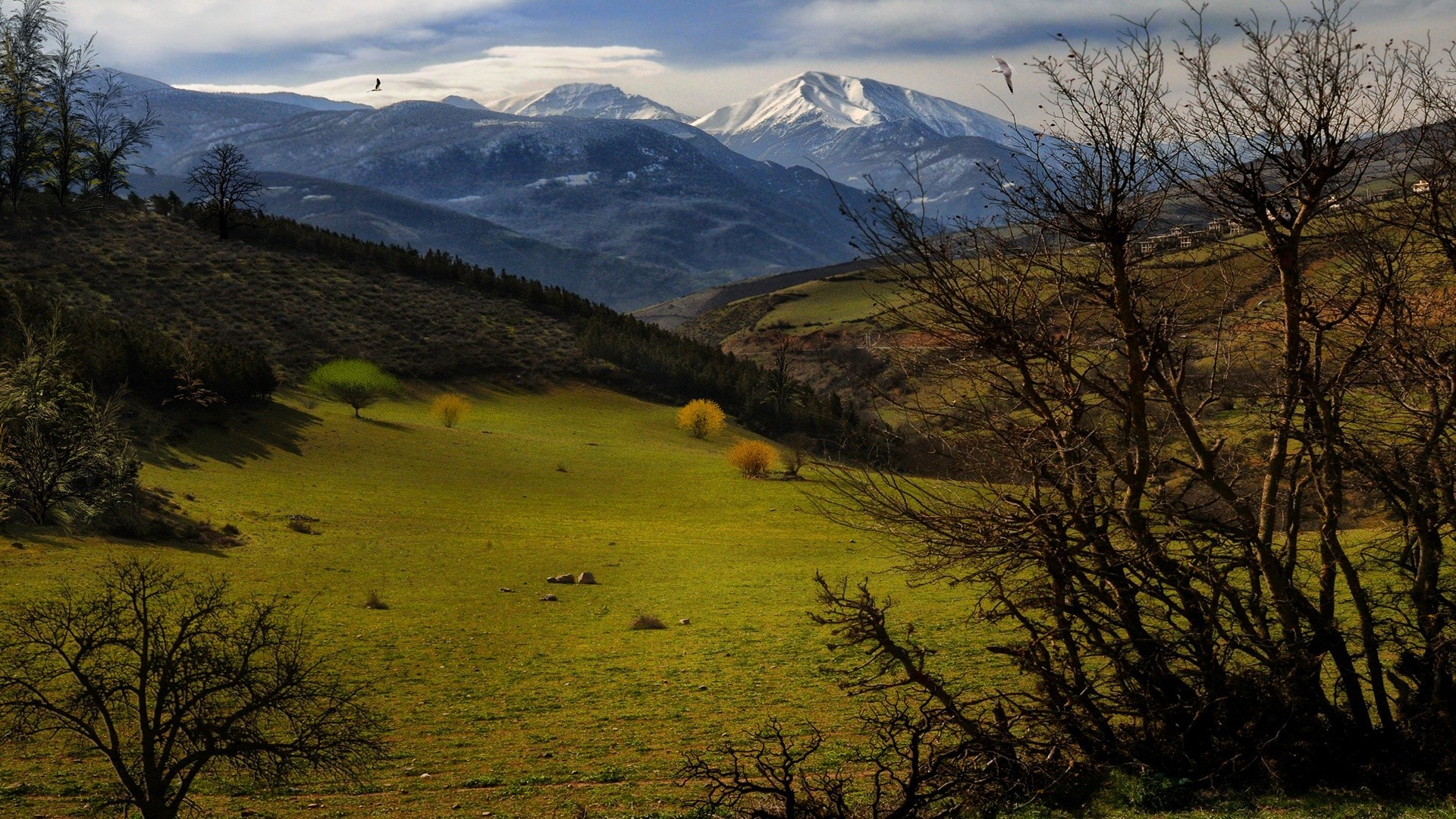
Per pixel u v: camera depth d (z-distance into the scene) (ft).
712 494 250.16
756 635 100.17
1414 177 32.60
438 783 53.06
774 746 58.13
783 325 613.52
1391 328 33.32
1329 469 33.99
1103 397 34.55
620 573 150.30
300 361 391.45
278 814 47.37
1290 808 32.89
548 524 200.95
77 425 140.56
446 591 127.34
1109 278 33.65
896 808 38.29
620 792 50.29
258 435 238.07
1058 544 33.30
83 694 37.04
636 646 96.48
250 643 39.60
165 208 496.64
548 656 91.91
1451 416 32.60
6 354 182.39
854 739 58.23
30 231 418.10
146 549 127.03
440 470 248.11
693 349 485.97
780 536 198.80
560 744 62.13
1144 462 33.58
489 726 66.90
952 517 33.55
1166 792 34.47
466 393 406.21
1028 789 36.70
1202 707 34.76
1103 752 37.78
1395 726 36.04
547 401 413.39
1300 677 35.09
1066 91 30.22
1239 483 35.88
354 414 319.47
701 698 74.54
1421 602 34.40
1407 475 34.14
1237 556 35.09
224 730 37.35
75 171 441.27
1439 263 33.35
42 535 121.60
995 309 31.96
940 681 68.39
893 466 33.88
